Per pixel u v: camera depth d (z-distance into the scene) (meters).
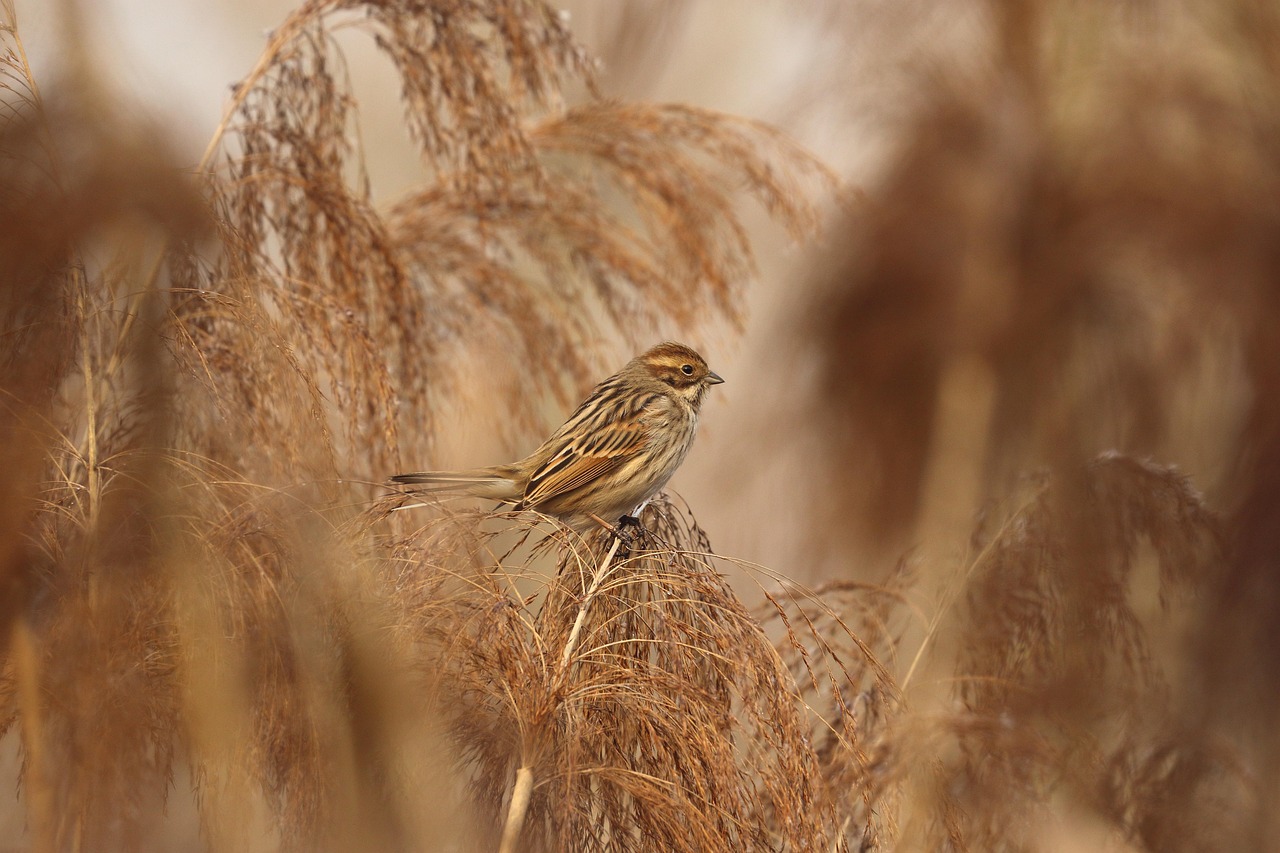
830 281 23.62
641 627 9.27
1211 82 22.88
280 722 8.57
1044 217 23.06
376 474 12.57
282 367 10.11
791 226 14.66
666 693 8.70
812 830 8.58
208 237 10.12
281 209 12.48
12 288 9.30
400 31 12.83
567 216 14.52
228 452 10.50
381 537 9.20
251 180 12.08
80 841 8.52
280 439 10.23
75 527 9.27
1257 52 22.78
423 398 13.11
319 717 8.52
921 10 23.28
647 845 8.74
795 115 23.56
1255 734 17.28
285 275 12.09
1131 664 11.46
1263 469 19.23
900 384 23.06
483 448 14.55
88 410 9.56
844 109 23.73
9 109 9.55
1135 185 22.31
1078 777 10.83
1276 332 21.42
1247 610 17.30
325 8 12.59
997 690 10.98
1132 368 23.09
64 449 9.59
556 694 8.48
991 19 23.08
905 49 23.30
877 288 23.27
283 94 12.41
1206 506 12.06
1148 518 11.91
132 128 9.84
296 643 8.61
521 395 14.62
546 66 13.16
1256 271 22.05
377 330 12.79
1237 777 11.86
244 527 9.10
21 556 8.84
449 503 10.05
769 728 8.68
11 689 9.01
